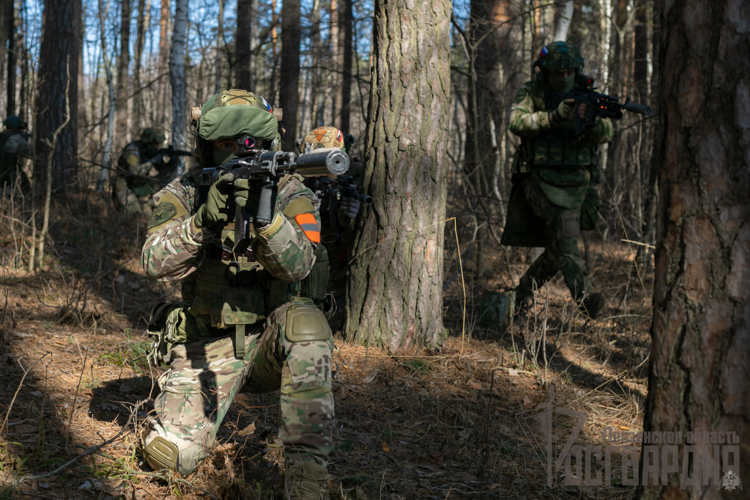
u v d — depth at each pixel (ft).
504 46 28.99
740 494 5.50
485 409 11.37
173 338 7.79
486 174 24.88
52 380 10.52
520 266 23.82
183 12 36.45
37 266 18.37
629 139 32.07
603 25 42.65
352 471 8.77
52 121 30.12
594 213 17.28
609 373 13.99
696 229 5.73
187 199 7.50
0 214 19.88
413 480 8.71
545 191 16.28
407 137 13.85
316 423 6.81
